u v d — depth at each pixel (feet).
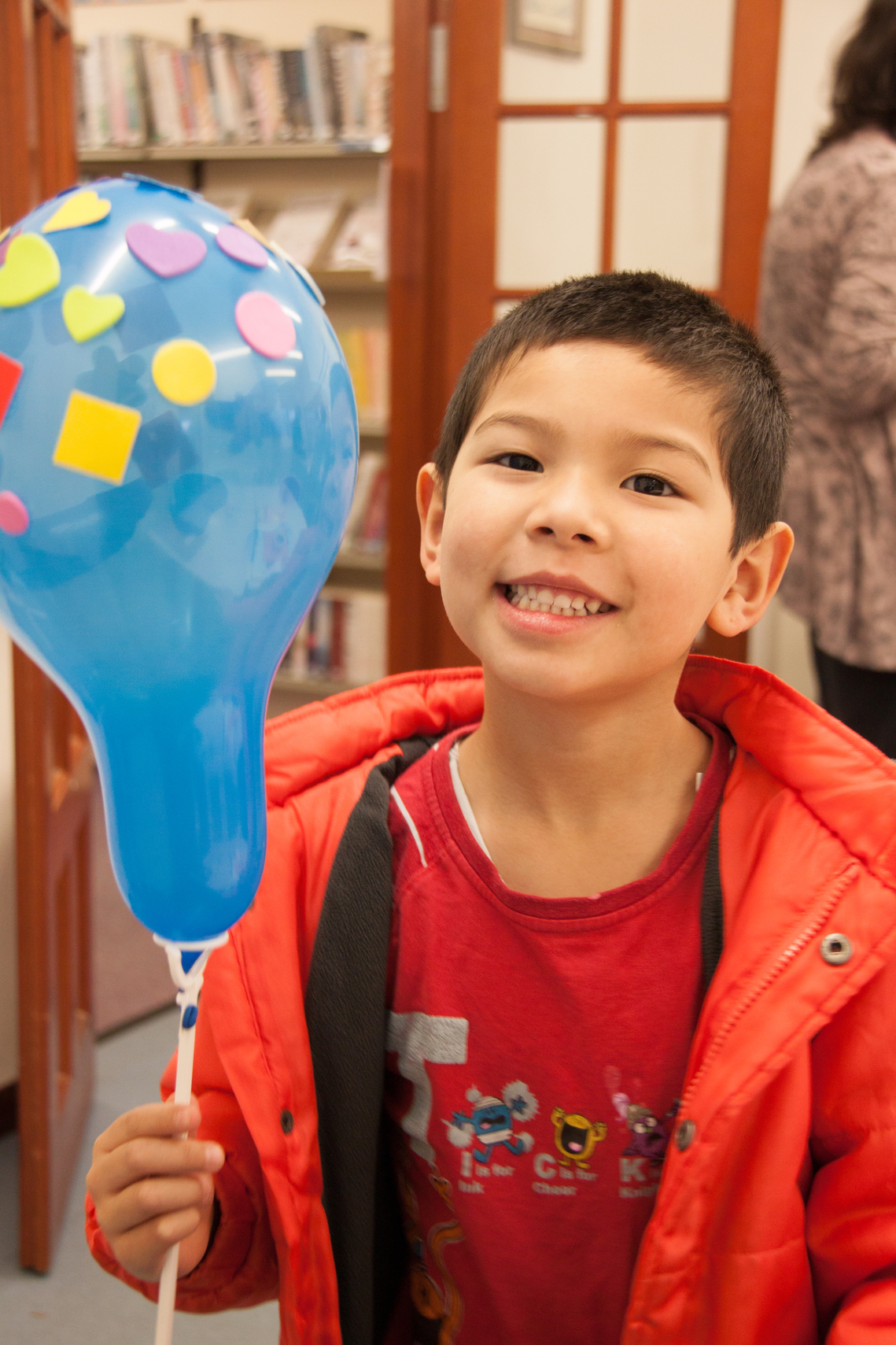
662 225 6.59
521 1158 2.32
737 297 6.49
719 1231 2.12
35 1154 5.29
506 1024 2.31
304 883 2.54
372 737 2.72
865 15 5.63
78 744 6.45
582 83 6.50
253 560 1.65
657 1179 2.29
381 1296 2.60
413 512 7.07
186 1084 1.79
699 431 2.08
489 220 6.70
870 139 5.49
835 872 2.16
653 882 2.29
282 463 1.65
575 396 2.04
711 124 6.40
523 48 6.55
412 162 6.73
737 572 2.39
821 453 5.90
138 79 12.23
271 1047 2.30
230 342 1.60
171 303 1.58
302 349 1.69
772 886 2.20
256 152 11.94
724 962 2.17
